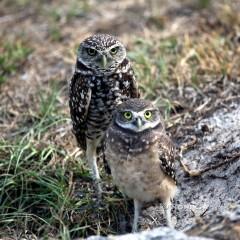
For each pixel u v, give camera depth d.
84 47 10.74
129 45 15.09
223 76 12.98
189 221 10.15
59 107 13.20
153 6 16.78
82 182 11.42
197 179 10.73
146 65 13.61
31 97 13.79
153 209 10.61
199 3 16.34
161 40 14.98
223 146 11.21
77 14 17.02
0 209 10.76
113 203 10.77
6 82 14.35
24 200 10.91
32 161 11.60
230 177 10.59
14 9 17.69
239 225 8.09
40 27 16.66
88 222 10.55
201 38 14.63
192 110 12.41
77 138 11.25
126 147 9.45
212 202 10.32
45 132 12.48
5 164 11.44
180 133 11.80
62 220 10.48
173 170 9.75
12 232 10.43
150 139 9.44
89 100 10.74
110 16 16.77
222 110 12.10
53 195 10.90
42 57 15.16
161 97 12.80
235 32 14.61
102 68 10.61
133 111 9.47
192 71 13.35
